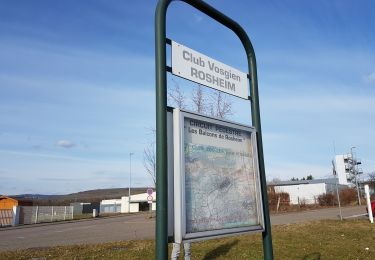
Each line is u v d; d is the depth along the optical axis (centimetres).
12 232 2456
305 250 964
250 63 518
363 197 5312
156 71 367
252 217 457
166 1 385
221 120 427
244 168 457
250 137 477
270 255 473
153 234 1702
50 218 4297
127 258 906
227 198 423
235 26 505
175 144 364
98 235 1791
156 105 359
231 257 881
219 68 457
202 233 379
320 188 5769
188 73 409
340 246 1026
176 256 692
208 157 406
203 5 455
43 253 1046
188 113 382
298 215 2973
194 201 379
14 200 4606
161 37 373
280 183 7506
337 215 2664
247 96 501
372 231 1359
